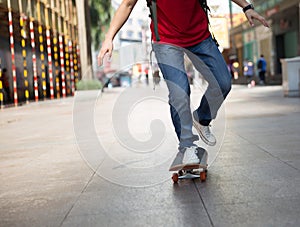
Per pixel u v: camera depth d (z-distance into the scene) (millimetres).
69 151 5355
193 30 3346
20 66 25078
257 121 7156
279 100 11758
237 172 3574
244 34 46844
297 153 4234
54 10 25766
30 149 5793
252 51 44750
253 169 3648
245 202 2730
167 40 3344
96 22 33656
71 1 31484
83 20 24922
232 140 5289
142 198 3002
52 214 2771
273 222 2338
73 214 2740
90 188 3391
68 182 3650
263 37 40531
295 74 12664
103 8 33812
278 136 5410
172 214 2596
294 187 3012
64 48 29312
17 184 3709
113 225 2475
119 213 2693
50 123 9664
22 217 2750
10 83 23703
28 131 8234
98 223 2531
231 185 3172
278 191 2934
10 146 6223
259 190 2990
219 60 3402
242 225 2322
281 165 3734
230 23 45438
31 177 3963
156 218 2541
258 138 5340
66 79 30484
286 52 37125
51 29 25062
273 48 38125
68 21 29938
